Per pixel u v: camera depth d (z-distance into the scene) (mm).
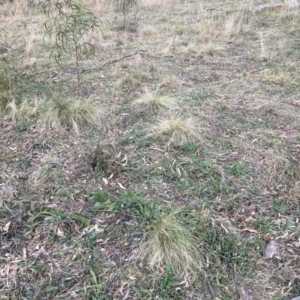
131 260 2057
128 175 2709
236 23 6473
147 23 6691
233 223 2312
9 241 2191
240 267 2033
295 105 3732
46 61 4945
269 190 2592
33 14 7414
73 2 4145
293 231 2254
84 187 2598
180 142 3062
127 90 4109
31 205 2428
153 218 2301
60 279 1961
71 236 2215
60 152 3010
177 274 1979
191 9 7551
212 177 2684
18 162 2889
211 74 4531
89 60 5016
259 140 3129
